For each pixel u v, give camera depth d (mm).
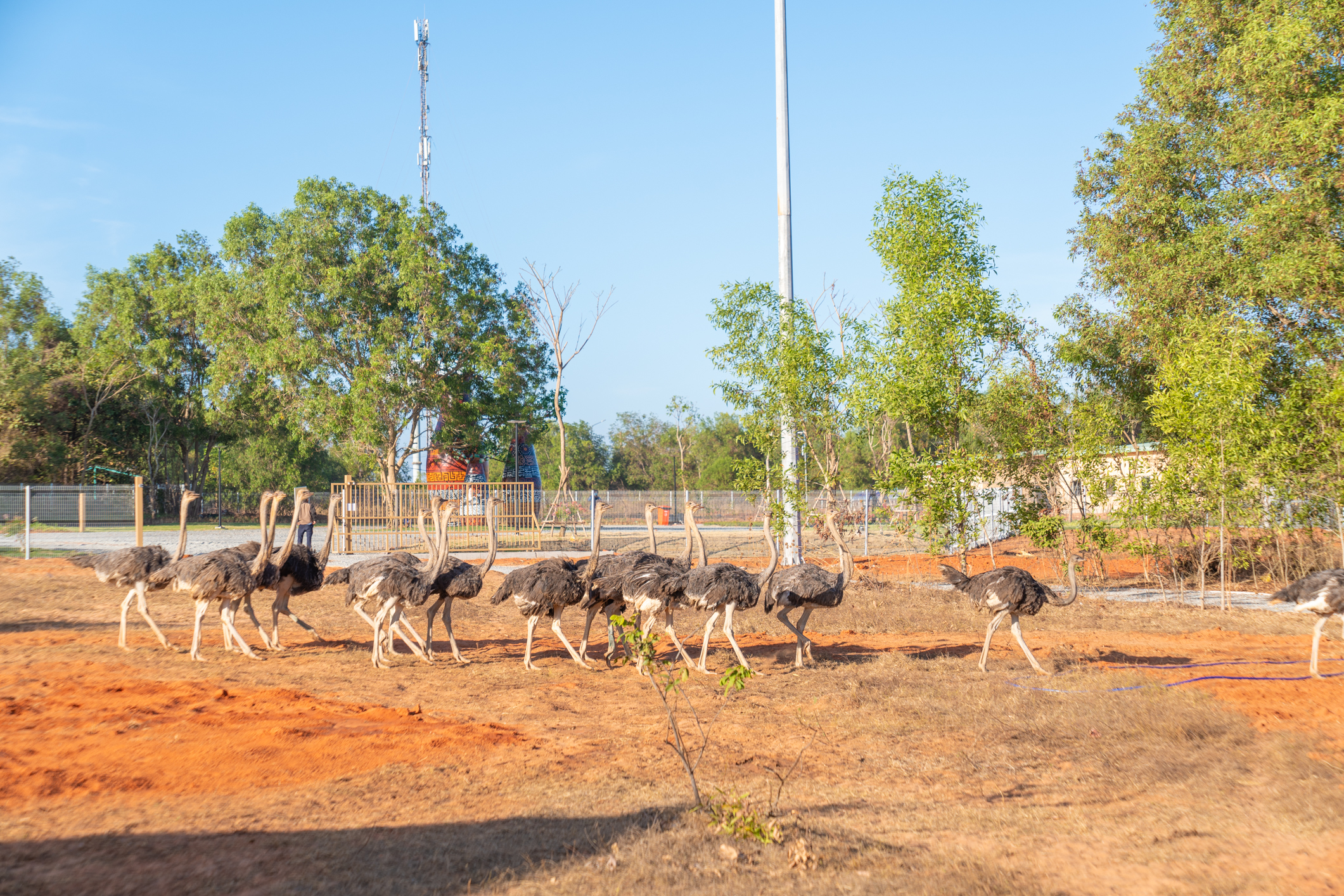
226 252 49938
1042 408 21266
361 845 5395
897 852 5434
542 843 5492
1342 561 18469
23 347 50688
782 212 23031
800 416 21031
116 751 7238
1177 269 22641
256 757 7262
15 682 9781
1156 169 24250
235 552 12766
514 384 45406
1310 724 8695
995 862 5227
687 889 4797
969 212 21031
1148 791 6824
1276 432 17391
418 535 33719
